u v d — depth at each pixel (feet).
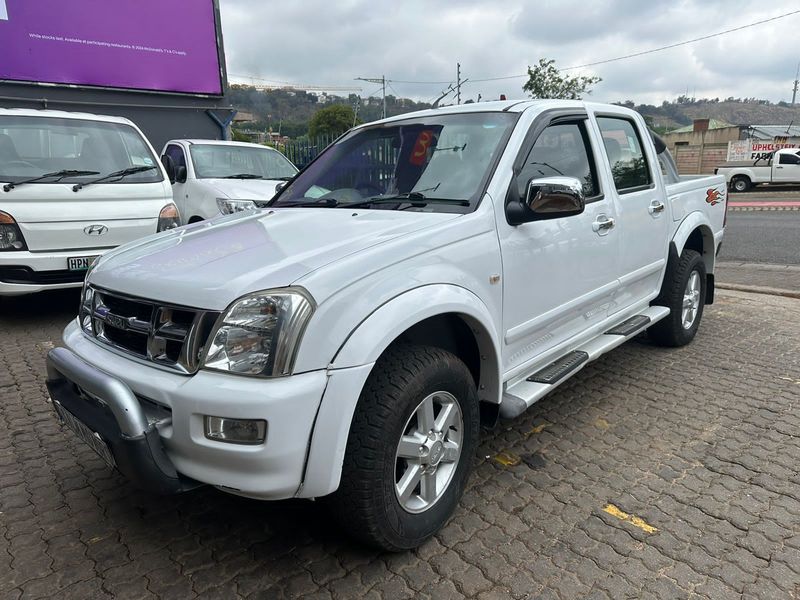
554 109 11.27
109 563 7.95
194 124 44.09
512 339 9.63
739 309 21.43
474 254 8.64
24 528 8.70
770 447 11.08
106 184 19.30
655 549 8.20
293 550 8.23
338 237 8.16
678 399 13.29
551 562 7.95
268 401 6.33
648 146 14.37
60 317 19.75
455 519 8.93
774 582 7.55
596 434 11.66
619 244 12.42
